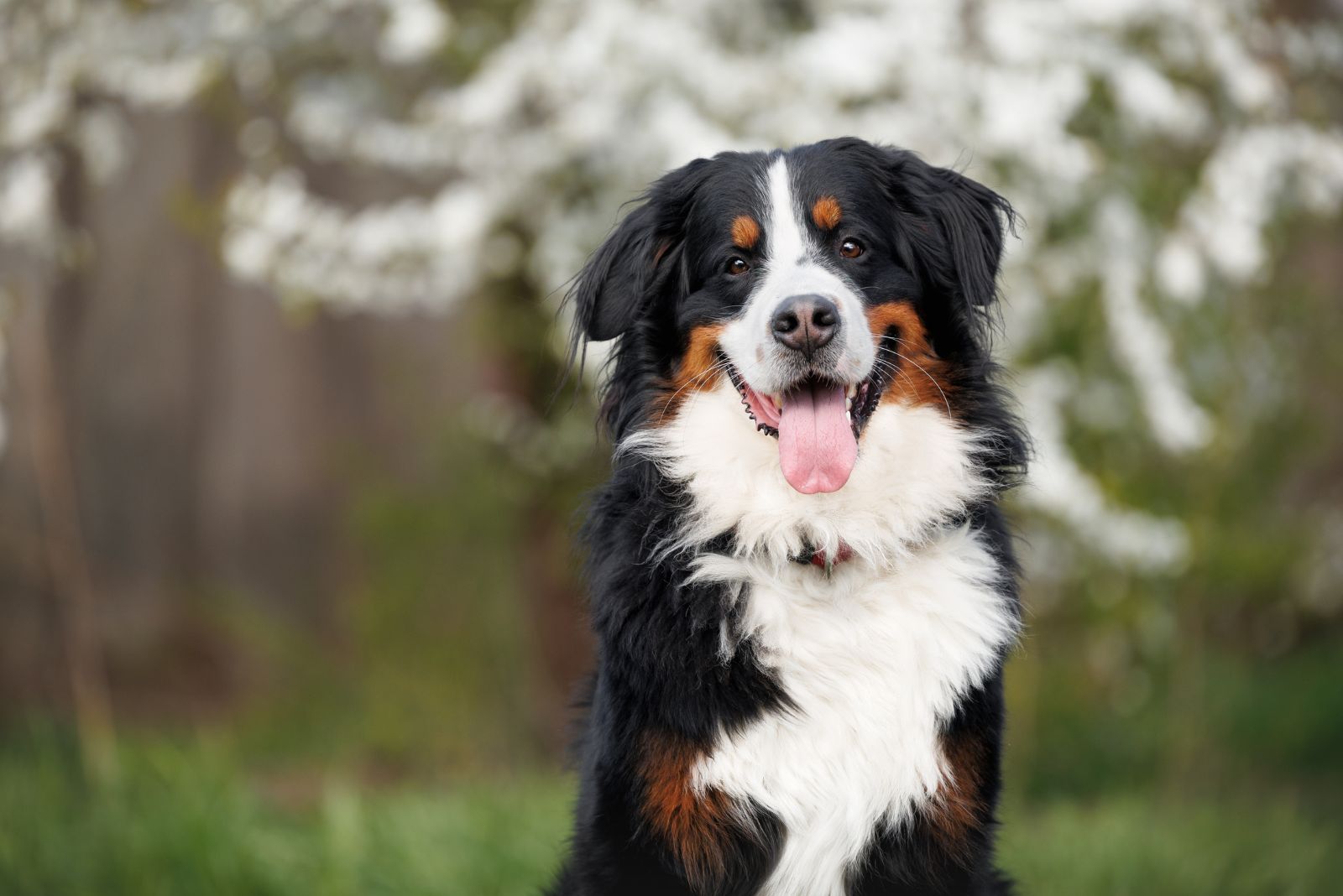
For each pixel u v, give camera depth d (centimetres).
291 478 1488
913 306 457
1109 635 1028
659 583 420
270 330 1478
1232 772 1036
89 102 920
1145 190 805
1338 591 1230
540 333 1001
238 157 1255
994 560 437
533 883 614
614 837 402
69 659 1170
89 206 1208
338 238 873
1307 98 834
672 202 473
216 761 790
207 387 1493
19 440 1148
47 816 720
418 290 908
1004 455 452
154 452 1482
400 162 896
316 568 1444
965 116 738
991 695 418
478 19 877
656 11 764
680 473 442
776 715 405
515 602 1093
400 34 798
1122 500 889
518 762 1051
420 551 1080
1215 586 1059
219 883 630
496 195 858
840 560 430
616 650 416
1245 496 1014
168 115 1274
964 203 468
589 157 846
